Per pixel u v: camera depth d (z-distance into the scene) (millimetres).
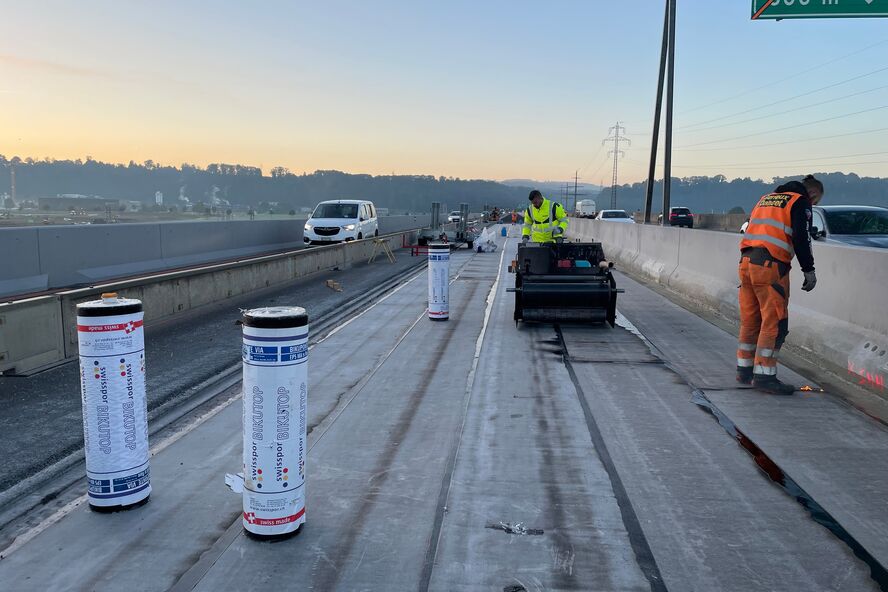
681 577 3275
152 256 18906
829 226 13180
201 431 5418
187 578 3250
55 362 7594
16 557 3461
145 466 4074
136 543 3598
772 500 4121
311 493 4219
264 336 3455
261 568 3338
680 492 4234
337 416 5781
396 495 4188
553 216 10742
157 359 7992
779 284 6348
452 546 3559
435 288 10508
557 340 9062
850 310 7402
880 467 4641
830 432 5352
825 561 3432
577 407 6008
